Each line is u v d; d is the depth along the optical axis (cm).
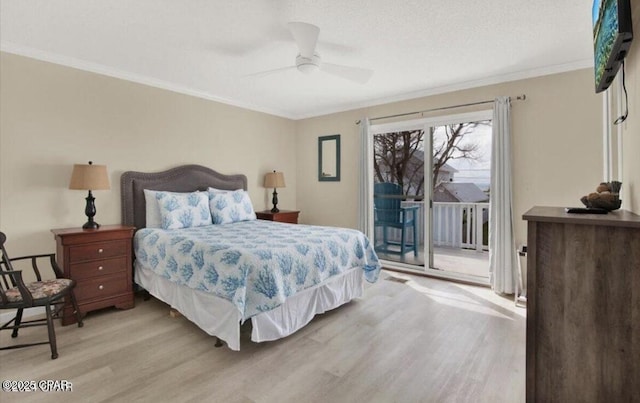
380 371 205
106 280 296
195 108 420
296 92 423
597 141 306
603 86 179
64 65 310
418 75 354
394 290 364
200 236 295
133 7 219
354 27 246
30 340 244
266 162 515
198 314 247
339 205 507
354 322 279
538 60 311
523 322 277
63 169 312
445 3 214
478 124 392
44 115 300
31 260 284
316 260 266
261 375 200
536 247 131
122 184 352
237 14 228
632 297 116
